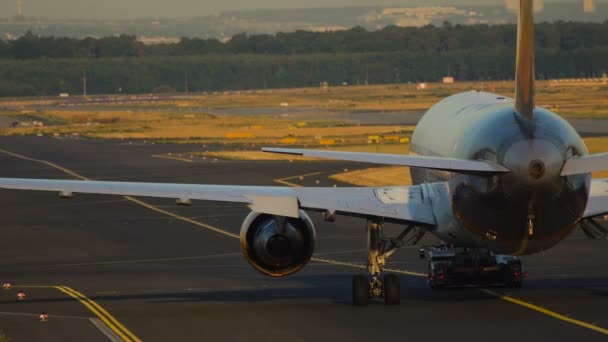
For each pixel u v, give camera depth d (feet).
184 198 358.43
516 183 346.74
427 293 422.82
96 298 433.89
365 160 336.90
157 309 399.24
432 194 386.73
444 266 420.36
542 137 349.82
